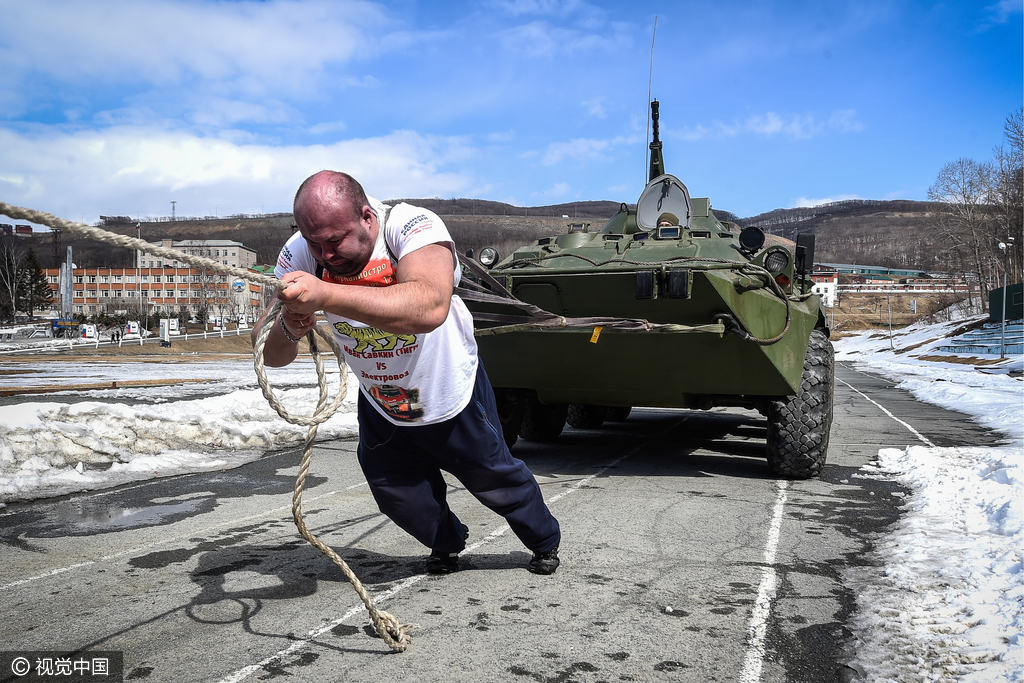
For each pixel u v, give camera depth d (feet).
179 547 12.63
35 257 278.87
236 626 9.07
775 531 13.85
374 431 9.52
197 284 290.97
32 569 11.37
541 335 19.12
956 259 215.31
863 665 8.01
